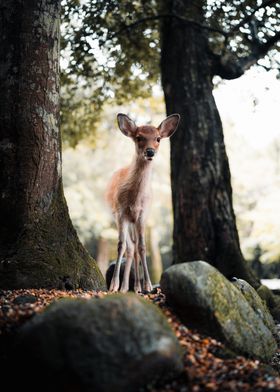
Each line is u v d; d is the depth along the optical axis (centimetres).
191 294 496
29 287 654
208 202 1019
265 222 2106
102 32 1166
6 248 678
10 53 709
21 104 702
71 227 744
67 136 1527
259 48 1093
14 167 696
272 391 409
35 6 718
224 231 1005
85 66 1255
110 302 402
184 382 410
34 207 700
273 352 561
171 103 1102
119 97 1462
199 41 1114
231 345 493
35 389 380
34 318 414
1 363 417
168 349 392
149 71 1347
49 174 717
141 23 1203
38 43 715
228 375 434
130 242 783
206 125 1061
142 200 766
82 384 365
